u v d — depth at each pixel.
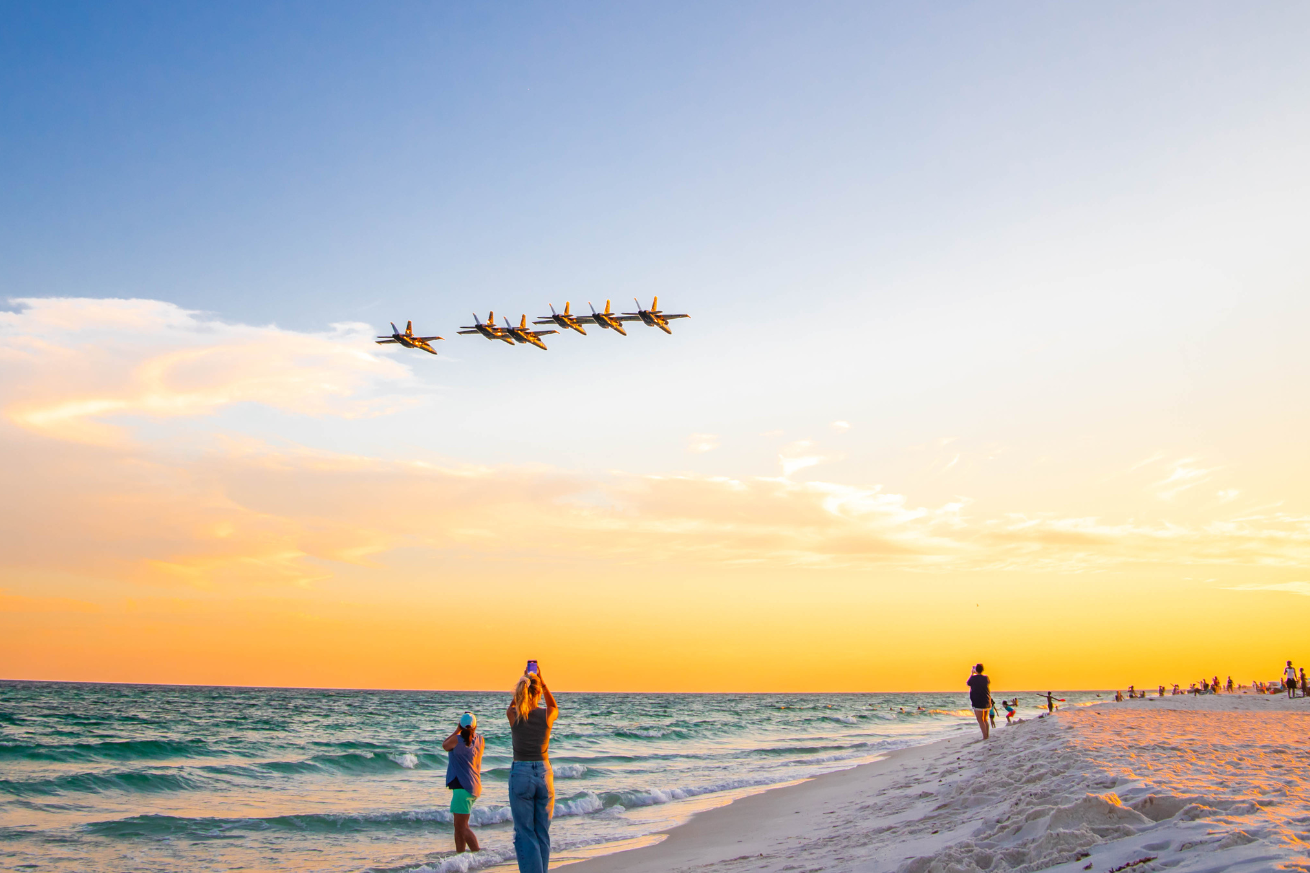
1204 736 18.48
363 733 51.09
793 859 10.02
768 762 33.06
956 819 10.40
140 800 20.89
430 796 22.92
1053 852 6.04
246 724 57.31
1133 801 6.99
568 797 20.34
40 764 27.91
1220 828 5.64
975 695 25.67
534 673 8.52
